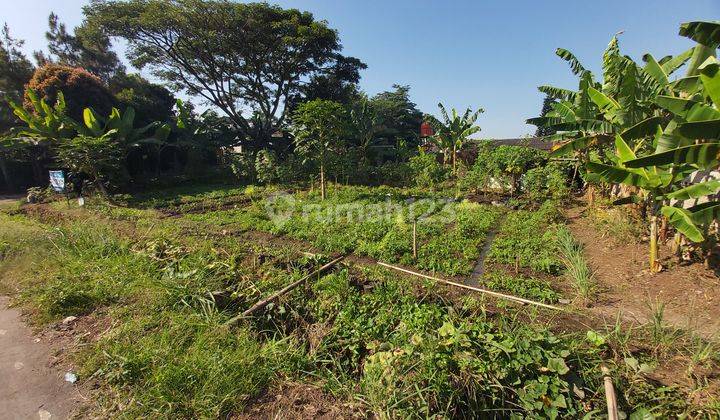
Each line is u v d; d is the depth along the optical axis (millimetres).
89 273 5301
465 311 4094
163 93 27688
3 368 3422
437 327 3568
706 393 2758
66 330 4066
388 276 5293
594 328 3893
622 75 7352
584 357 3125
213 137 24281
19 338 3939
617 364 3092
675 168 4793
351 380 3123
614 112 6695
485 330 3361
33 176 18578
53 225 9234
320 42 23062
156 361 3295
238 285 4836
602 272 5586
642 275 5301
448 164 19312
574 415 2654
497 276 5480
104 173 15023
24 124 19734
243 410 2846
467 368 2857
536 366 2871
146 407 2824
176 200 13867
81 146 13055
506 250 6707
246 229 9086
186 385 2994
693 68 5582
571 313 4266
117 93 23844
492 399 2758
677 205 5383
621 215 7512
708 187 4398
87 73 18500
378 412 2682
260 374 3168
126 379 3166
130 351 3441
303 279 4926
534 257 6316
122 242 6578
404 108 45312
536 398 2678
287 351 3434
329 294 4504
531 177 11695
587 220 8797
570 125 8602
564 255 6242
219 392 2938
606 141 7801
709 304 4324
